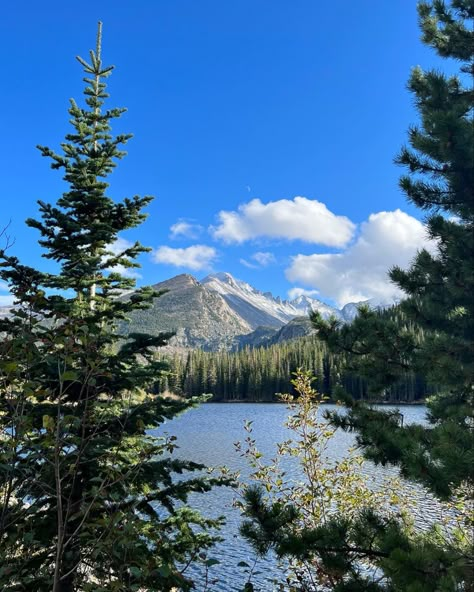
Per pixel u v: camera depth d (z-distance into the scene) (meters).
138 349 7.48
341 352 7.75
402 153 7.47
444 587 3.96
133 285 8.77
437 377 6.48
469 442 4.71
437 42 8.26
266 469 9.38
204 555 5.68
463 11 8.09
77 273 8.14
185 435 58.88
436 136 6.68
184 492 7.36
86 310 7.80
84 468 6.14
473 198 6.94
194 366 152.12
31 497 4.72
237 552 20.22
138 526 4.30
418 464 4.95
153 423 7.39
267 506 5.86
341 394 7.62
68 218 7.92
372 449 6.66
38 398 4.16
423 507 18.38
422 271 7.41
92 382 4.54
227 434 59.41
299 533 5.74
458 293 6.72
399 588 4.42
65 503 6.05
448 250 6.79
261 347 174.75
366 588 5.48
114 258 8.66
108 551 4.25
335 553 5.62
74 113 9.39
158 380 7.77
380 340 7.28
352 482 9.65
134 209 8.69
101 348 6.93
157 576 5.30
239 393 149.25
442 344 6.64
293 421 9.54
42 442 3.93
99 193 8.41
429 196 7.29
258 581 16.95
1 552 4.25
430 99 7.67
